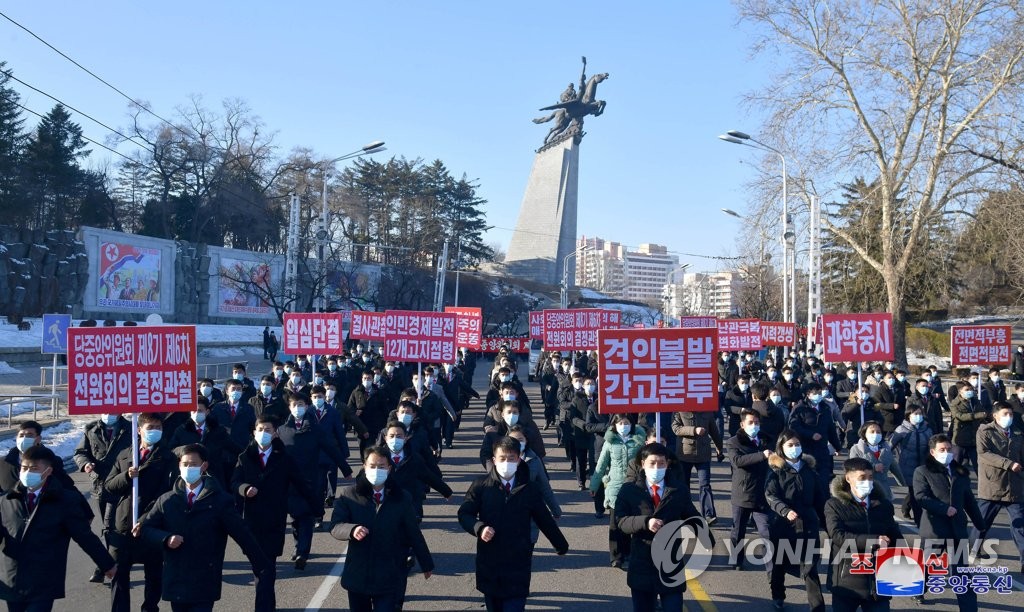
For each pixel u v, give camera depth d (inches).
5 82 2459.4
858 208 1386.6
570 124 3531.0
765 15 1285.7
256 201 2682.1
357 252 2810.0
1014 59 1147.9
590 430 468.8
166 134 2432.3
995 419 356.8
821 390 437.1
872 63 1246.3
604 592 307.9
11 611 221.3
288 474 294.8
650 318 3540.8
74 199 2711.6
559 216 3472.0
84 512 232.4
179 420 439.5
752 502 342.0
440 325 594.9
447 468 598.9
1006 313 1732.3
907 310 1839.3
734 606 296.4
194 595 226.2
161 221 2751.0
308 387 605.0
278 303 2292.1
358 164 3550.7
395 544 229.9
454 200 3804.1
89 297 1788.9
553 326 878.4
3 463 296.5
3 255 1587.1
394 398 634.2
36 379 1185.4
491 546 231.3
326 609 286.2
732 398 594.6
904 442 421.4
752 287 2081.7
